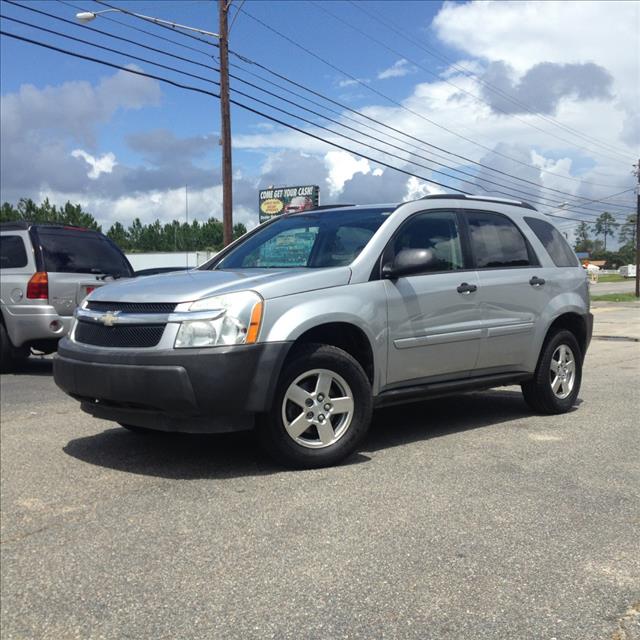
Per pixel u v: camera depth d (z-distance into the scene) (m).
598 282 71.94
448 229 6.08
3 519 4.13
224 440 5.81
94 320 5.02
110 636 2.86
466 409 7.14
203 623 2.91
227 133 21.41
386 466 5.00
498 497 4.32
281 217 6.66
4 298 10.28
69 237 10.70
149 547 3.66
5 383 9.70
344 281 5.20
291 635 2.80
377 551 3.54
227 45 21.05
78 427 6.55
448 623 2.86
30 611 3.07
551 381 6.82
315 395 4.94
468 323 5.95
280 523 3.92
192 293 4.75
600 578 3.24
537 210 7.19
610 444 5.64
